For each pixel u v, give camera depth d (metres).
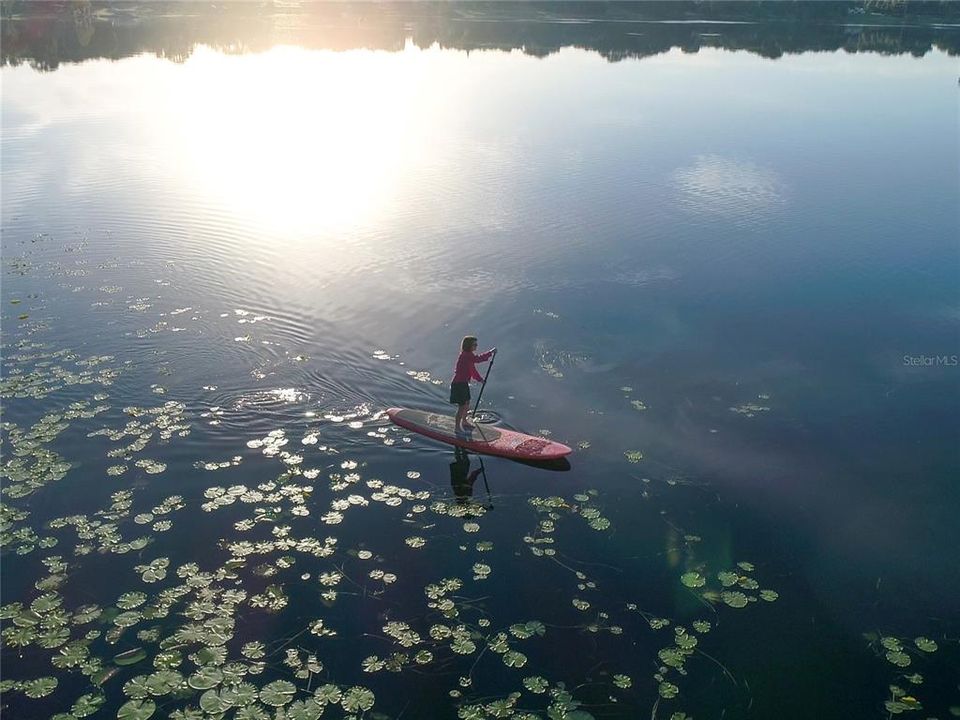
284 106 39.47
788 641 8.60
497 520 10.45
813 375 14.66
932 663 8.39
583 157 29.86
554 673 8.03
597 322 16.50
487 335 15.77
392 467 11.55
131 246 20.00
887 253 20.58
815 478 11.68
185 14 81.75
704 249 20.69
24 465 11.07
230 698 7.48
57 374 13.57
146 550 9.52
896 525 10.67
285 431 12.30
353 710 7.42
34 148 29.95
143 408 12.68
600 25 76.81
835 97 42.66
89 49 57.25
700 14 85.44
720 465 11.92
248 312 16.33
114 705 7.39
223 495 10.61
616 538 10.20
